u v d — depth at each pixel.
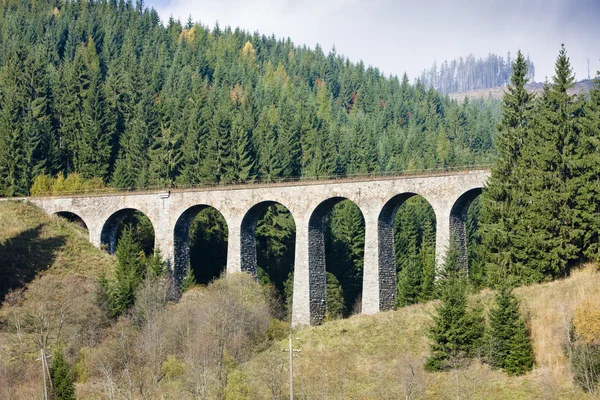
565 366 48.59
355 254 100.44
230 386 50.03
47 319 67.44
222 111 113.69
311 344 59.59
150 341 59.62
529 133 63.03
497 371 50.47
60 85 117.88
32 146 105.06
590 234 59.03
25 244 82.50
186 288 78.50
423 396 48.44
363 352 56.72
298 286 70.06
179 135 110.00
